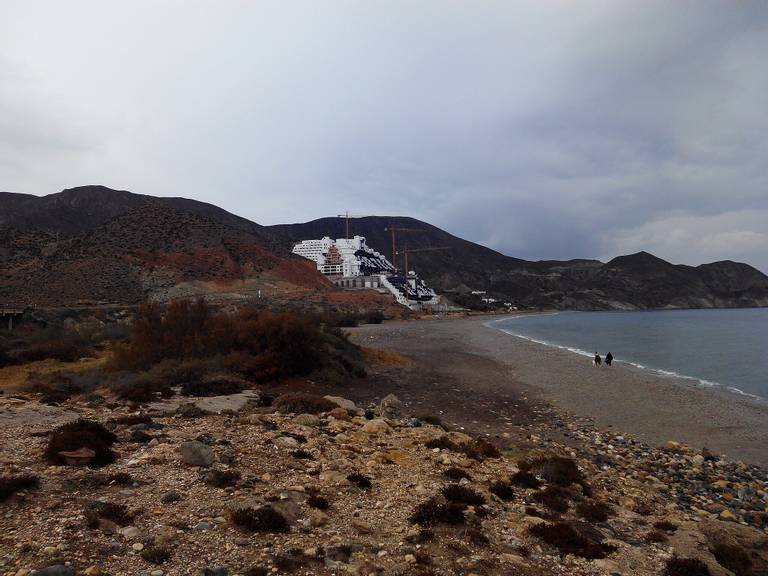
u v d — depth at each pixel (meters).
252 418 13.76
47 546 5.68
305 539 6.95
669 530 9.28
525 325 103.38
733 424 20.52
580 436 18.27
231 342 25.69
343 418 15.38
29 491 7.17
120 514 6.80
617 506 10.57
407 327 82.31
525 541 7.94
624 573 7.21
